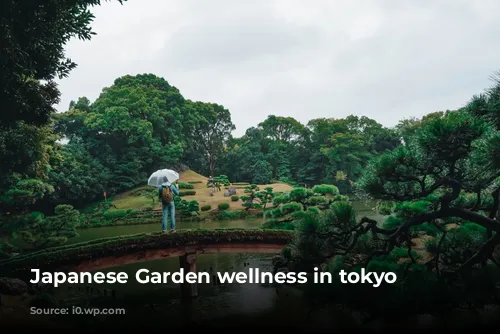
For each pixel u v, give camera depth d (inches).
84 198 1667.1
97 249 392.8
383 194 234.5
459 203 278.2
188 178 2110.0
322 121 2696.9
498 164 185.0
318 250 225.6
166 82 2428.6
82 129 1977.1
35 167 764.6
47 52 397.4
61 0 356.8
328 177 2336.4
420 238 337.1
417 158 215.3
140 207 1553.9
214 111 2635.3
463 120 192.5
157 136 2121.1
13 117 411.5
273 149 2630.4
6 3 321.4
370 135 2519.7
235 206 1441.9
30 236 636.7
